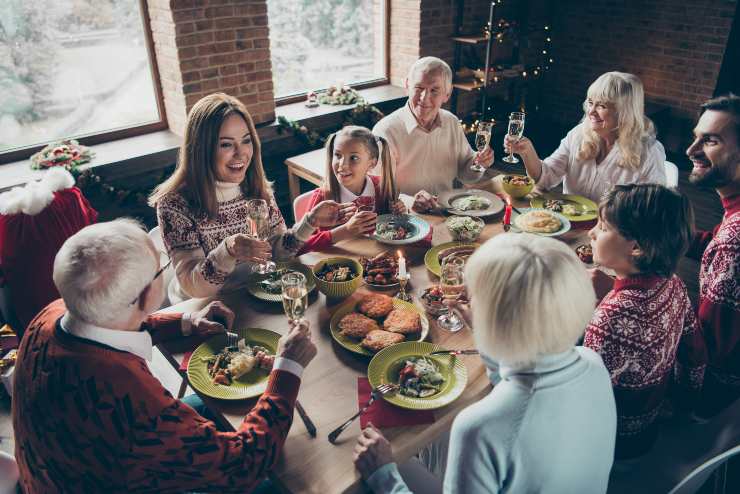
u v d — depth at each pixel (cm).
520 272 85
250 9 371
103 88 363
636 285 120
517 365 91
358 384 132
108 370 98
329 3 450
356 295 168
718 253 142
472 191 240
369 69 504
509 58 563
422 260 188
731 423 132
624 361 121
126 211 354
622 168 239
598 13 544
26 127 344
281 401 114
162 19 348
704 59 488
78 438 97
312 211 187
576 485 95
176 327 150
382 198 228
